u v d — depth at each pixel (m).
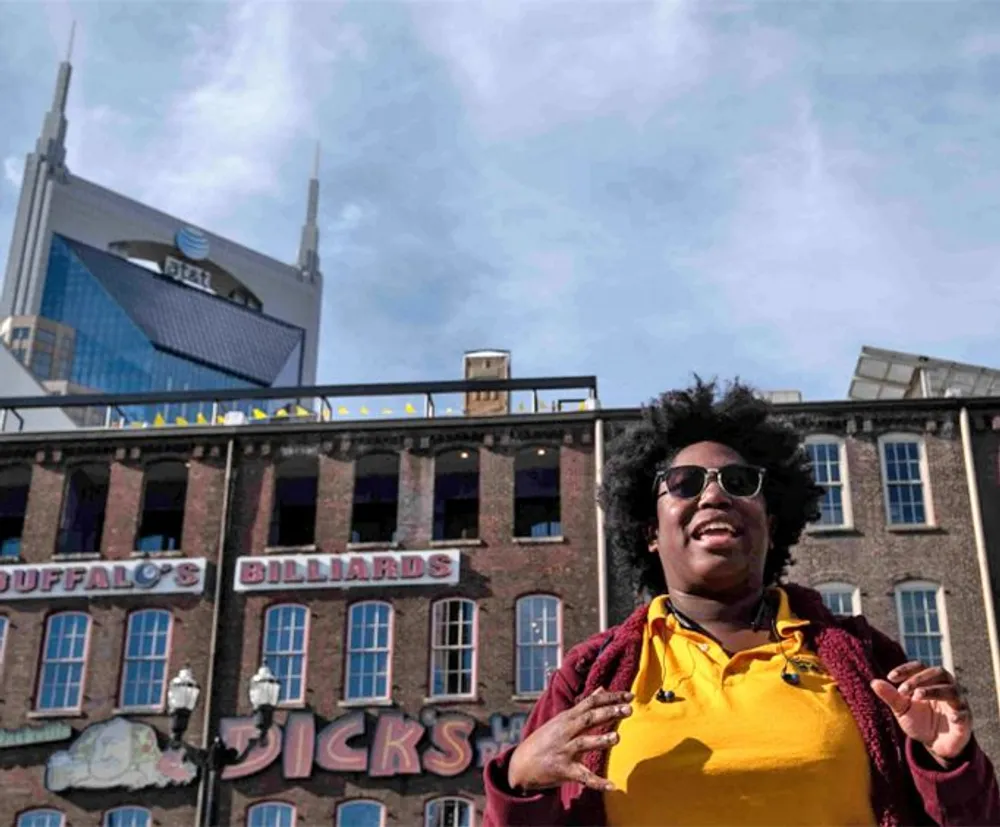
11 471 35.28
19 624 32.62
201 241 170.25
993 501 31.64
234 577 32.56
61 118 164.38
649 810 3.60
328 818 29.94
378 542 33.53
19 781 30.94
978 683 29.77
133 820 30.44
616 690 3.83
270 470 33.94
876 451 32.44
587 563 31.91
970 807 3.41
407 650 31.50
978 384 35.78
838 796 3.55
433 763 30.25
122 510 33.81
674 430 4.65
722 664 3.84
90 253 159.88
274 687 22.88
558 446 33.31
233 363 167.75
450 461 34.84
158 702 31.55
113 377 156.12
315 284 180.38
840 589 31.05
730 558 4.02
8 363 42.16
